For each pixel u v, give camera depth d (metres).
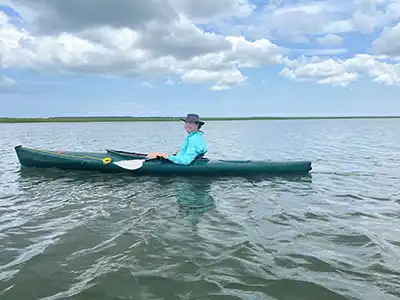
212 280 3.10
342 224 4.64
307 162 8.52
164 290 2.94
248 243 3.93
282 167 8.41
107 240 4.01
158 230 4.36
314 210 5.35
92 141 19.89
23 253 3.67
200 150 8.16
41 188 6.80
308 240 4.04
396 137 23.00
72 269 3.30
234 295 2.86
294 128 41.66
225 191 6.65
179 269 3.30
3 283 3.04
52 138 22.64
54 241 3.98
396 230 4.39
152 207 5.45
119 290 2.94
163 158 8.16
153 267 3.34
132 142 19.25
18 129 39.12
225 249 3.77
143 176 8.04
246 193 6.49
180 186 7.06
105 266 3.36
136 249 3.75
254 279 3.11
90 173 8.36
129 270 3.28
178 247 3.82
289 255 3.61
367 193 6.52
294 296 2.85
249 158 12.05
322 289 2.94
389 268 3.31
